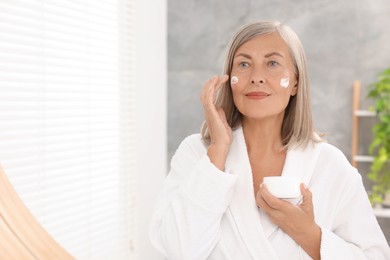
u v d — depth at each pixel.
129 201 2.58
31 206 1.89
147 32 2.68
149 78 2.71
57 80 2.03
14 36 1.80
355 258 0.98
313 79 2.88
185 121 3.07
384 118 2.60
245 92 1.01
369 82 2.81
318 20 2.86
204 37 3.02
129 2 2.51
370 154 2.74
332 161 1.06
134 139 2.59
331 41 2.85
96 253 2.31
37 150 1.92
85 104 2.22
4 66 1.75
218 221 0.99
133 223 2.61
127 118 2.54
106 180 2.38
